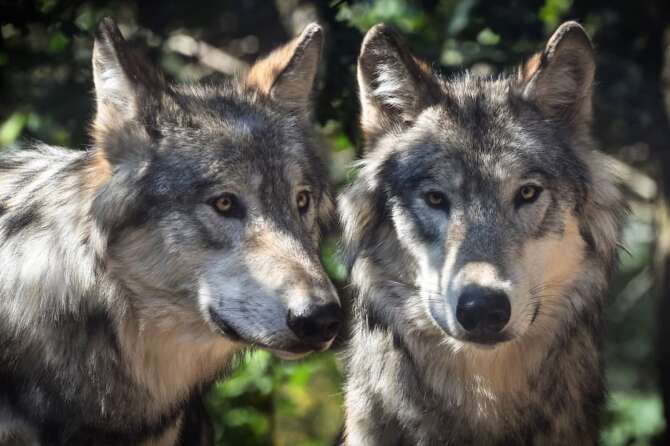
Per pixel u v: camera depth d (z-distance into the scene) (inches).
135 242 309.9
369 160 351.3
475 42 481.4
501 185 324.2
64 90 486.3
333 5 437.4
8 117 503.2
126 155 313.6
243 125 321.1
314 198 331.9
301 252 305.9
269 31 525.7
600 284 340.8
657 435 565.6
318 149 346.9
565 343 339.6
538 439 346.0
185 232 307.1
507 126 335.3
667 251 461.7
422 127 343.0
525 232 321.7
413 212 332.8
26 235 315.9
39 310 309.6
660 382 471.5
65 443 313.6
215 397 506.3
